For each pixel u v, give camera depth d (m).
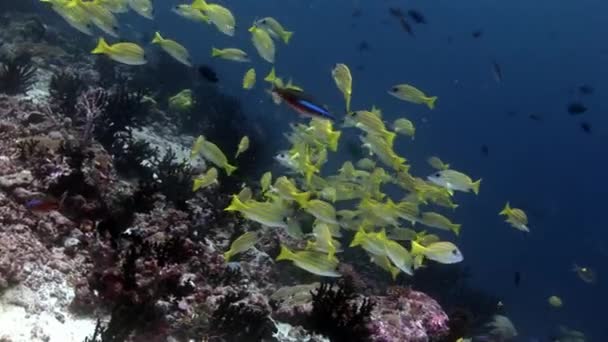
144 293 5.78
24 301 5.36
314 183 9.62
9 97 10.07
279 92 6.81
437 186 9.98
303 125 10.49
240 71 44.78
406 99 9.62
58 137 8.52
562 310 31.67
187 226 8.26
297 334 7.10
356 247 13.11
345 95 8.29
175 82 19.73
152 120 15.52
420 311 8.84
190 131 16.56
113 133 11.04
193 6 9.19
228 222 10.19
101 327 5.14
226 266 7.80
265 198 10.45
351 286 8.50
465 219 40.75
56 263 6.02
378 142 8.66
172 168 11.05
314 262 5.94
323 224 6.66
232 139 15.30
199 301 6.49
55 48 17.00
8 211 6.29
